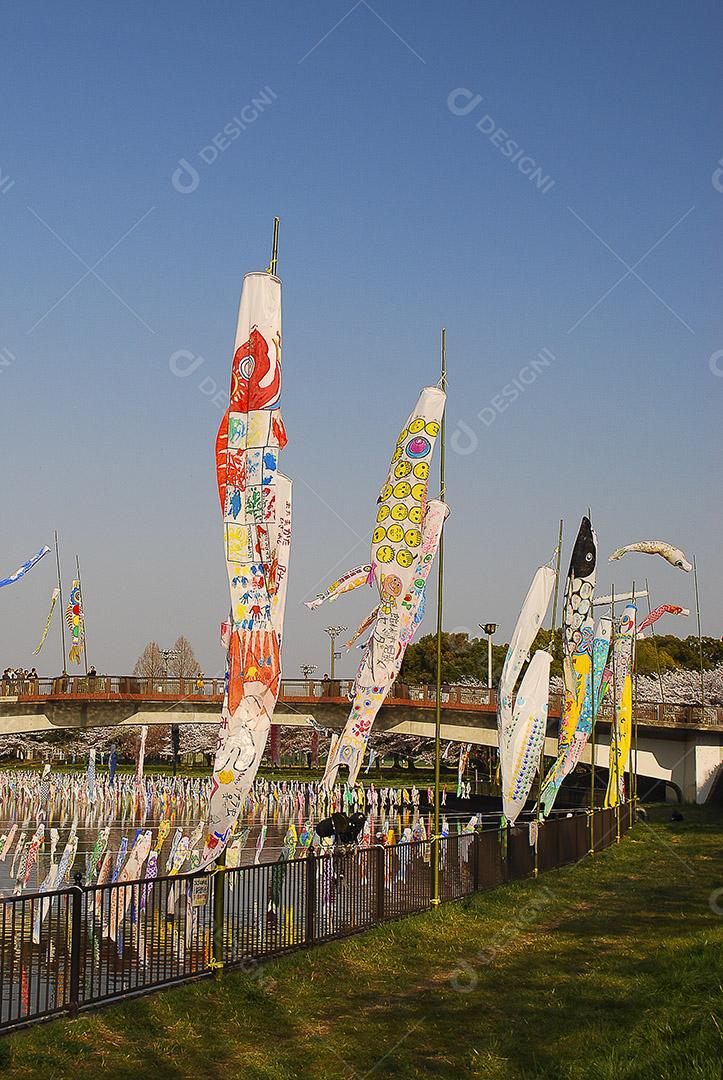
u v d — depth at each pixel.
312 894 22.36
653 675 121.25
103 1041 15.57
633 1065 14.69
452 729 85.94
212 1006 17.77
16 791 78.00
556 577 37.03
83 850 50.59
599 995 19.48
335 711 84.00
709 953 21.05
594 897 32.25
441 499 28.12
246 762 20.78
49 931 16.44
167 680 84.06
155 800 69.12
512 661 35.97
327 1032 17.06
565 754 40.44
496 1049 16.19
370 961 21.88
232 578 21.14
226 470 21.31
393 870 26.05
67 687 82.56
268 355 21.34
